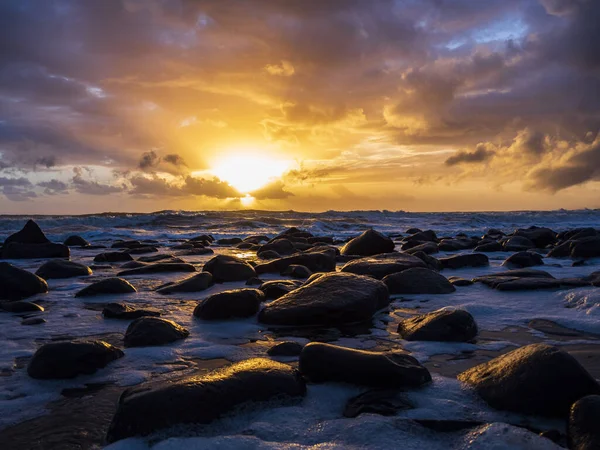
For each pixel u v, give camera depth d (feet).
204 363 13.01
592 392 9.39
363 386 10.71
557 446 7.56
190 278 24.86
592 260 34.30
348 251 38.24
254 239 58.90
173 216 100.73
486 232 80.53
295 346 13.62
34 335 15.90
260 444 7.98
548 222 120.37
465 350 13.96
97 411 10.01
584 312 17.71
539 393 9.44
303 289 18.71
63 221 85.25
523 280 22.84
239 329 16.60
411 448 7.99
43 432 9.08
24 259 40.09
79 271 30.01
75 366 11.96
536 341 14.76
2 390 11.11
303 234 63.62
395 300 21.03
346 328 16.75
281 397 9.86
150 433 8.55
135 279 28.66
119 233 72.08
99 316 18.65
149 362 13.03
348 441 8.28
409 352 13.84
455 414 9.36
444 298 21.26
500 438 7.82
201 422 8.84
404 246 46.09
